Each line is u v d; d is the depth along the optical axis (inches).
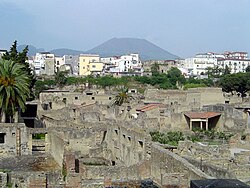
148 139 2210.9
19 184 1802.4
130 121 3235.7
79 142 3078.2
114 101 5068.9
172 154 1699.1
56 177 1871.3
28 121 3949.3
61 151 2385.6
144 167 1967.3
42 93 5639.8
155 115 3474.4
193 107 3961.6
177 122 3474.4
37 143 2891.2
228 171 1646.2
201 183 623.5
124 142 2687.0
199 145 2174.0
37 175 1696.6
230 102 4687.5
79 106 4424.2
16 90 3142.2
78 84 7834.6
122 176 1955.0
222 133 3095.5
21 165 2401.6
